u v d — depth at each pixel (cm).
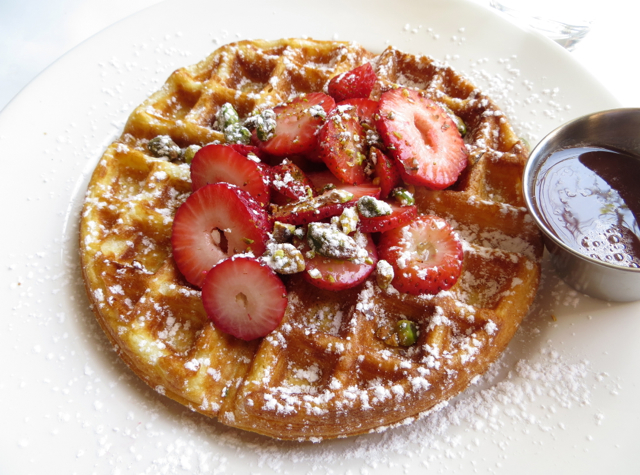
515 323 19
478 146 22
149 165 22
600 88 25
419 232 19
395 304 19
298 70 25
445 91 25
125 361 19
